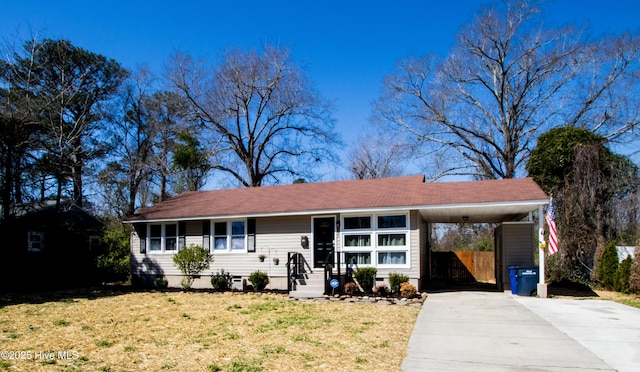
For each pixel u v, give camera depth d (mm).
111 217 29531
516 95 29062
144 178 33219
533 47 27969
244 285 17422
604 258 16500
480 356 7148
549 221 14172
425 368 6516
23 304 14125
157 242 19578
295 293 15070
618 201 17547
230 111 34906
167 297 15625
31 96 23641
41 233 21469
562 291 16125
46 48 27016
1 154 18859
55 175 23188
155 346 8023
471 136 30703
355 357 7094
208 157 33188
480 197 14867
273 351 7504
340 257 16203
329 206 16359
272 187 21203
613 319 10305
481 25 28812
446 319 10469
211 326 9930
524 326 9547
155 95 34938
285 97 35406
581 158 17703
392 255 15727
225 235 18266
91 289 18578
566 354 7234
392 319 10516
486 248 27938
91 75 30344
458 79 30359
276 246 17359
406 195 16453
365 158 38312
